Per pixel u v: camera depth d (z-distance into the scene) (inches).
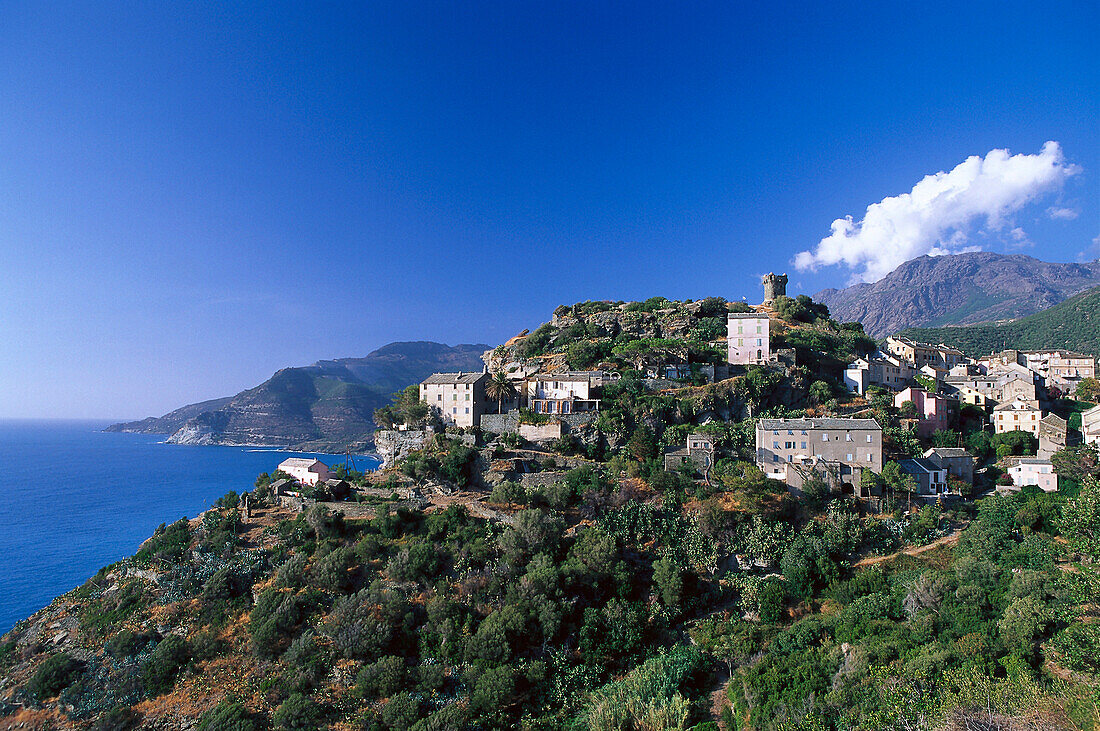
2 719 2508.6
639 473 3722.9
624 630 2709.2
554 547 3083.2
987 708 1658.5
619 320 6314.0
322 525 3398.1
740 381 4628.4
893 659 2137.1
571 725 2345.0
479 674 2474.2
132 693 2541.8
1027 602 2187.5
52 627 3056.1
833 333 6653.5
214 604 2970.0
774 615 2812.5
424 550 3041.3
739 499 3393.2
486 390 4906.5
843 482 3629.4
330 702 2423.7
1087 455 3769.7
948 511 3513.8
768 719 2033.7
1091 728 1545.3
